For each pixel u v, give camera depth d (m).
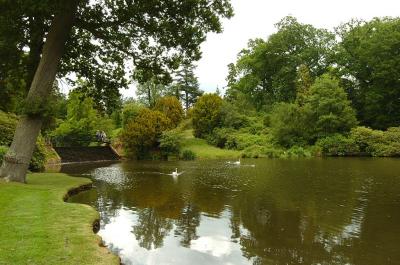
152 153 47.94
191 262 8.61
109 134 53.56
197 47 18.94
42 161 30.42
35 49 18.69
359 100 56.19
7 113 28.31
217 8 18.11
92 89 22.36
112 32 18.97
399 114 53.34
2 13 15.57
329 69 63.56
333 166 31.12
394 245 9.72
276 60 66.88
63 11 15.68
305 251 9.28
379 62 54.34
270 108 63.97
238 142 51.97
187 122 63.00
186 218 12.76
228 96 73.19
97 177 25.52
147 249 9.48
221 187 19.84
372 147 45.69
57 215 11.05
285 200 15.88
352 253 9.13
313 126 49.94
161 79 20.80
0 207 11.72
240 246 9.70
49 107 16.41
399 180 21.77
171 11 17.55
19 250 7.66
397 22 56.34
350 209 14.03
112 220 12.46
